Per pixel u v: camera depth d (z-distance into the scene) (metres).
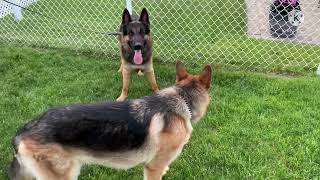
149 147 1.20
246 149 1.60
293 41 2.68
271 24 2.77
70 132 1.13
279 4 2.72
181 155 1.58
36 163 1.14
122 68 2.07
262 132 1.69
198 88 1.32
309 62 2.40
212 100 1.95
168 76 2.27
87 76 2.28
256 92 2.04
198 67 2.40
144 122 1.18
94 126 1.15
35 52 2.61
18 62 2.46
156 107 1.22
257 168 1.48
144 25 1.99
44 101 1.99
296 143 1.60
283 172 1.45
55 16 3.43
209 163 1.53
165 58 2.53
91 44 2.78
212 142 1.65
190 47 2.68
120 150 1.18
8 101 1.99
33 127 1.14
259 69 2.36
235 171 1.47
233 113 1.84
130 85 2.18
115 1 3.63
